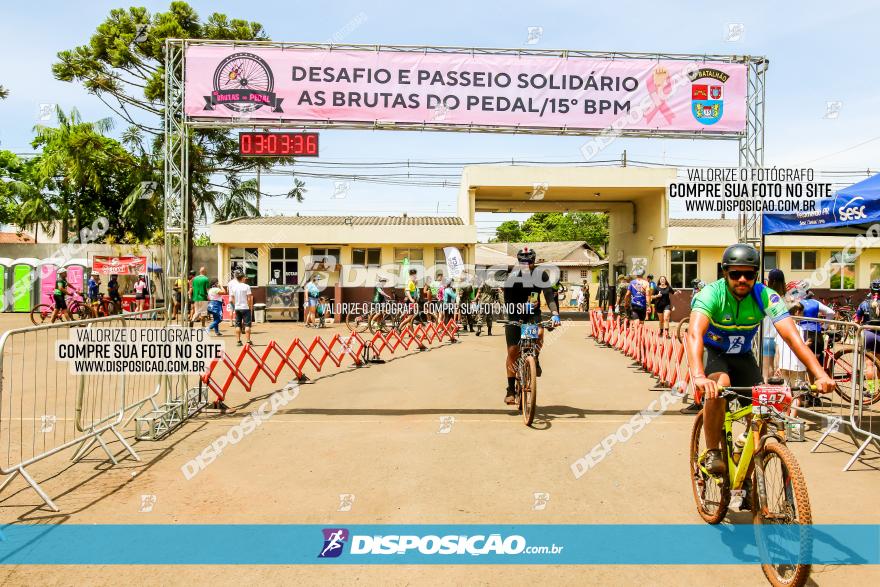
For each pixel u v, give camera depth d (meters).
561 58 7.92
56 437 6.32
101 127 27.56
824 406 7.80
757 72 8.15
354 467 5.31
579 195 25.47
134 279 25.50
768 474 3.37
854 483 4.90
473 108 7.87
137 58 23.66
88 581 3.35
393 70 7.79
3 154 34.50
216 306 17.05
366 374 10.77
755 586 3.28
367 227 23.27
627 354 13.16
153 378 7.64
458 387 9.38
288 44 7.71
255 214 31.52
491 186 23.02
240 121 7.68
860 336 5.88
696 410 7.50
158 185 27.67
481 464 5.38
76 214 31.12
